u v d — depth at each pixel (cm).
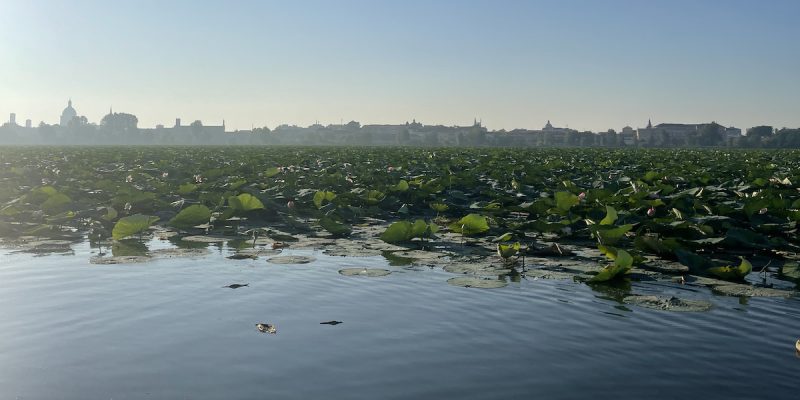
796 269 735
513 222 1136
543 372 446
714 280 709
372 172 2120
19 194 1570
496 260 818
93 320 559
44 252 867
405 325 548
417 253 866
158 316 570
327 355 477
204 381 429
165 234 1027
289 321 557
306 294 646
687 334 524
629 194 1283
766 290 651
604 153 4838
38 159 3406
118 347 492
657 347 495
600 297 636
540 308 599
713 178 1880
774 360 467
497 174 2039
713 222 1002
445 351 487
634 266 785
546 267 776
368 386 422
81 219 1184
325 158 3444
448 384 425
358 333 526
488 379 434
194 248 888
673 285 687
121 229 943
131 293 646
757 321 558
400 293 652
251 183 1817
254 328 538
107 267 766
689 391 414
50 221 1127
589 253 870
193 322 553
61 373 442
